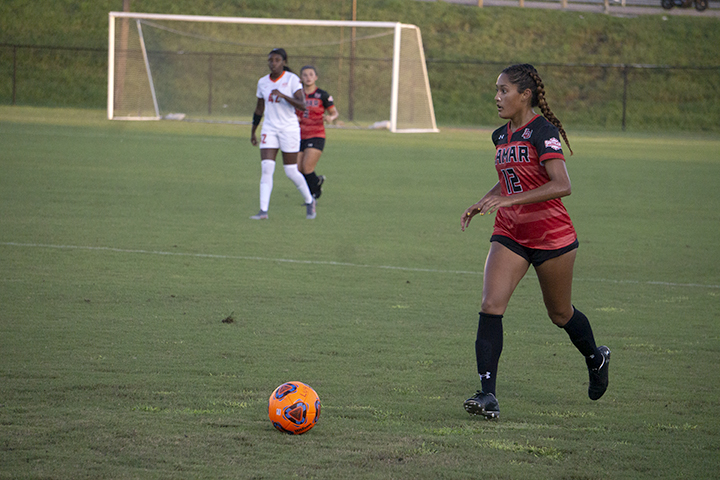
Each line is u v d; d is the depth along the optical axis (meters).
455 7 155.12
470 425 13.38
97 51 131.88
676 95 138.25
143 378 15.30
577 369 16.94
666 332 20.19
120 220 34.44
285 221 36.25
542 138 13.67
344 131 102.00
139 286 23.22
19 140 68.56
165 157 62.31
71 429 12.56
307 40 138.38
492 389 13.70
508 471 11.47
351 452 11.98
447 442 12.52
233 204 40.75
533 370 16.81
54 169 51.12
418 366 16.77
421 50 107.62
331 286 24.25
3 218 33.50
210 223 34.75
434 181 54.34
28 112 103.44
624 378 16.41
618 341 19.30
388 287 24.42
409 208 42.00
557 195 13.30
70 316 19.72
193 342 17.95
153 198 41.41
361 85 129.62
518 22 152.88
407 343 18.52
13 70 121.12
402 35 106.12
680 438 13.02
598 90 138.88
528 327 20.39
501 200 13.24
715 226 38.88
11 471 10.93
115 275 24.50
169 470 11.12
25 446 11.81
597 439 12.89
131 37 113.44
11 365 15.80
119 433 12.45
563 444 12.60
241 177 52.62
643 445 12.67
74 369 15.70
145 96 110.50
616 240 34.47
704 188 54.72
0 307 20.27
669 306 23.09
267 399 14.37
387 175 57.00
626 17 157.12
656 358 17.91
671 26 155.62
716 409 14.55
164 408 13.70
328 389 15.06
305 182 36.84
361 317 20.77
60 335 18.06
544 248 13.91
